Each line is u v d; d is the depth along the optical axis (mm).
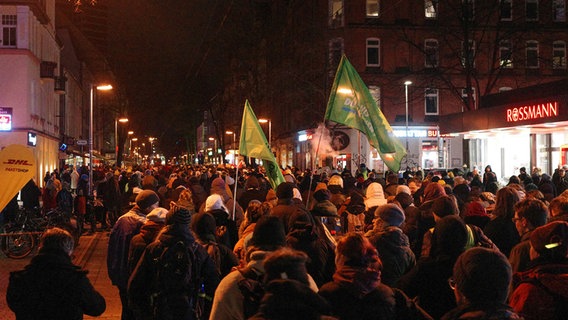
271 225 4766
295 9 60969
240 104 80000
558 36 52969
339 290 4105
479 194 11641
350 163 51312
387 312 4059
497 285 3395
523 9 52500
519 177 21938
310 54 53875
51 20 51062
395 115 52188
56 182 23250
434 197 9594
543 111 25375
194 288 5418
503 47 53000
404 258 6027
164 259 5312
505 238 6969
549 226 4340
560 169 21922
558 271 4203
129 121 84750
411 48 52344
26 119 39062
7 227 16078
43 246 5031
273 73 68125
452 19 51000
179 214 5508
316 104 53469
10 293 4953
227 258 6312
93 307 5035
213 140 134000
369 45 52188
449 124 34656
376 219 6359
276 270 3588
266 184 16422
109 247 7637
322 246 6434
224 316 4453
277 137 73000
